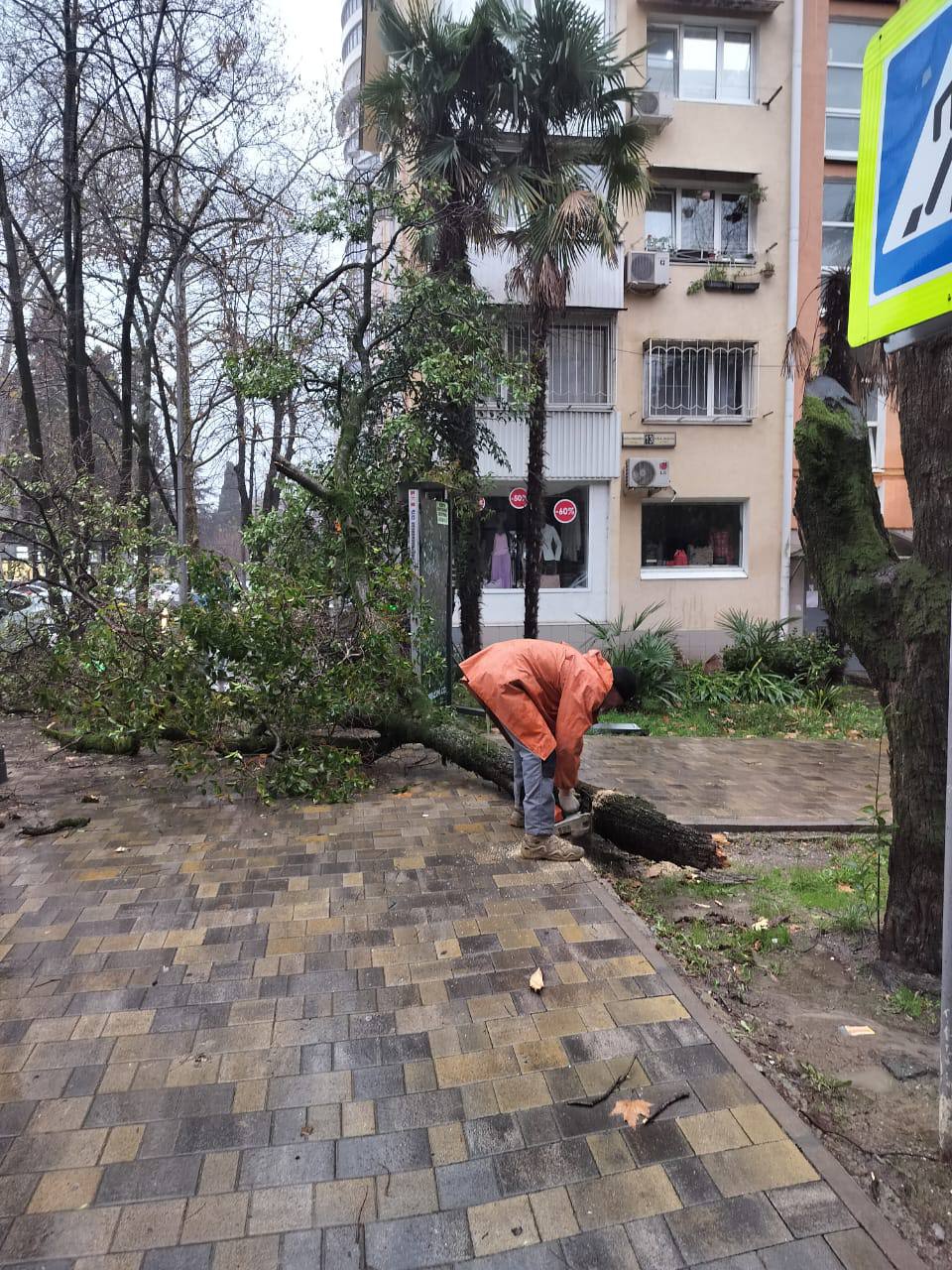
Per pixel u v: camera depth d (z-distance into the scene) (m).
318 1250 1.78
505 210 9.41
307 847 4.28
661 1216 1.87
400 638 5.86
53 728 6.59
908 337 2.12
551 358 12.61
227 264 11.06
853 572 3.05
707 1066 2.42
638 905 3.88
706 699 10.55
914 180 2.03
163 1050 2.49
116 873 3.90
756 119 13.12
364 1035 2.57
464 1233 1.83
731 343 13.20
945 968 2.09
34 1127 2.15
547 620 12.95
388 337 7.79
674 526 13.65
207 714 5.29
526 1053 2.47
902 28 2.08
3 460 8.06
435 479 7.75
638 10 12.77
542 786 4.08
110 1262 1.75
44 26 10.21
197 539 15.88
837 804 5.91
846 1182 1.96
